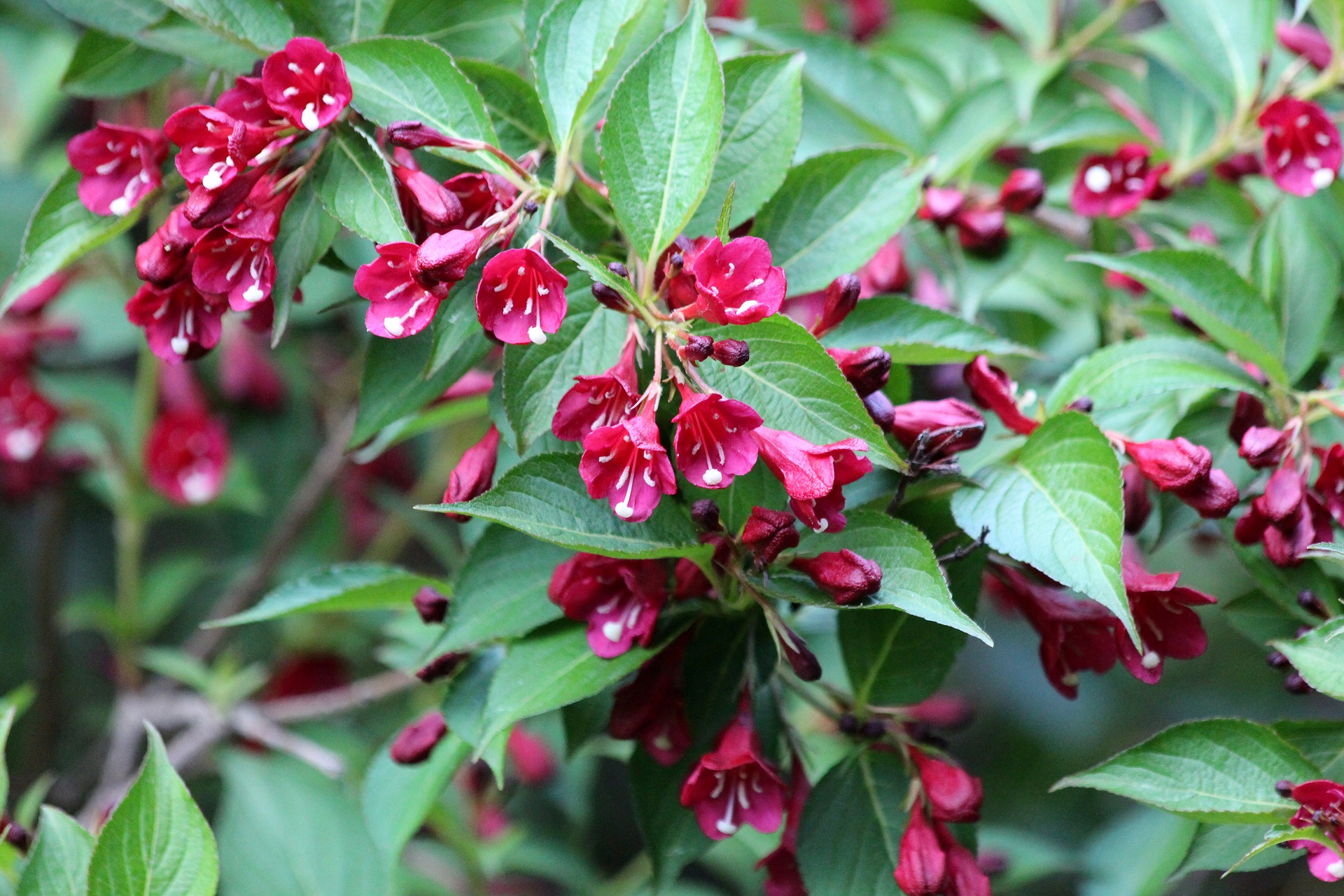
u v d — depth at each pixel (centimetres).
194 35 113
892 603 105
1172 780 109
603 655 109
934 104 137
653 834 112
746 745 109
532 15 111
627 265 110
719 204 111
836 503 105
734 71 111
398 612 146
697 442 104
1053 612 111
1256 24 125
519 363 106
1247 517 113
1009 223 127
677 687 111
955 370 130
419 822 118
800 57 111
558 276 104
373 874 131
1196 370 114
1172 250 115
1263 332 116
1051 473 108
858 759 112
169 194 114
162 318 111
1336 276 118
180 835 107
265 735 137
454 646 110
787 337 105
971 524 108
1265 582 114
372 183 108
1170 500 116
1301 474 113
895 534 106
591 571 109
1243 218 128
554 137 109
